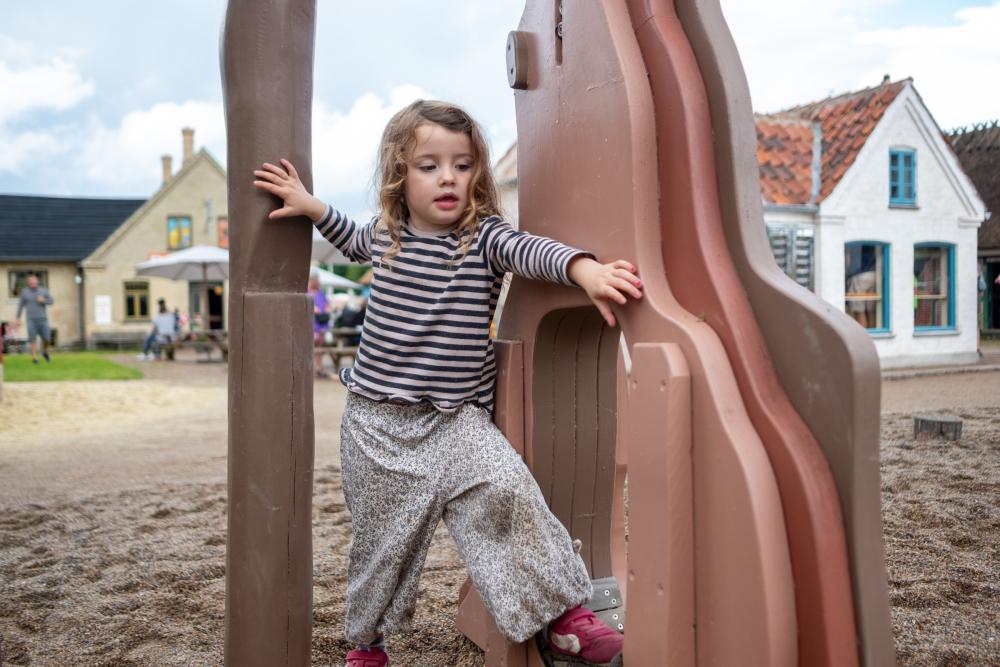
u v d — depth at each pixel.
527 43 1.85
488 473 1.64
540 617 1.61
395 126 1.77
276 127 1.69
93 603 2.76
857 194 11.65
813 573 1.22
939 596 2.60
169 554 3.31
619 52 1.53
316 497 4.38
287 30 1.69
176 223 29.97
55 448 6.30
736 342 1.35
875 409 1.23
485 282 1.76
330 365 14.30
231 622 1.72
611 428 1.99
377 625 1.81
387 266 1.78
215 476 5.05
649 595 1.40
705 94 1.47
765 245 1.42
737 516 1.27
